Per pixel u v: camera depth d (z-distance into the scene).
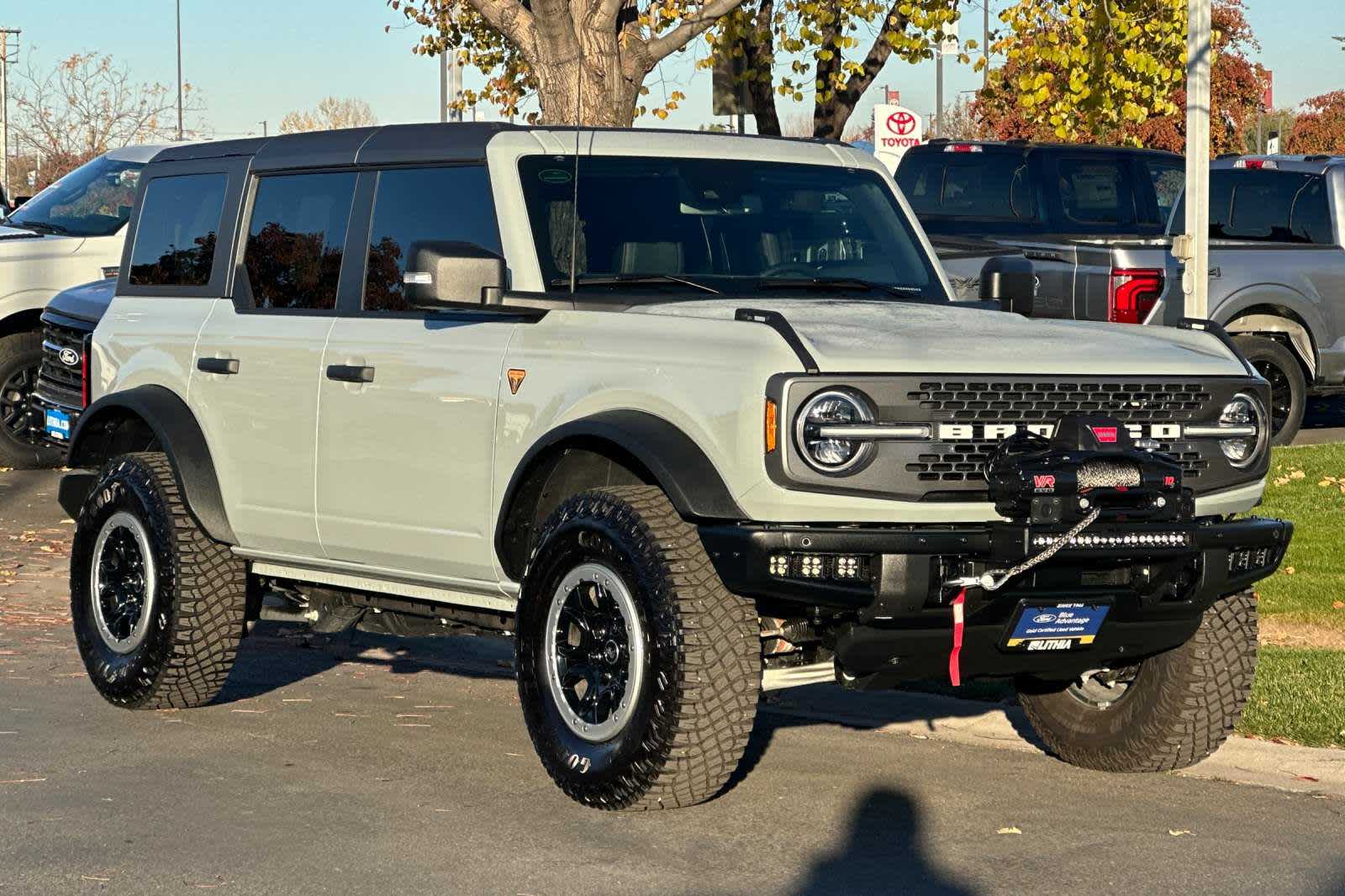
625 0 14.77
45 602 11.30
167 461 8.18
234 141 8.45
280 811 6.46
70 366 15.39
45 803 6.57
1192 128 14.37
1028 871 5.79
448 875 5.68
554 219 6.97
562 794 6.69
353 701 8.51
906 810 6.54
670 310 6.54
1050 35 21.08
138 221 8.81
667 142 7.38
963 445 5.96
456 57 22.89
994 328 6.52
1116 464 6.02
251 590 8.31
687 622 5.94
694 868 5.76
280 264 7.93
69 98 52.00
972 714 8.18
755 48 20.23
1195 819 6.48
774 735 7.83
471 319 6.96
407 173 7.43
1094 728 7.17
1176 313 14.38
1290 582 10.91
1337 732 7.55
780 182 7.52
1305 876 5.76
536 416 6.58
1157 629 6.41
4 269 16.98
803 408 5.80
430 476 7.02
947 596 5.93
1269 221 17.34
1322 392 17.11
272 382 7.70
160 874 5.69
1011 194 16.66
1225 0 40.59
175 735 7.71
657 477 6.00
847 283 7.29
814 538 5.79
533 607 6.44
